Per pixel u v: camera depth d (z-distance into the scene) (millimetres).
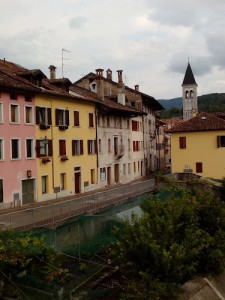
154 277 14812
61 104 37969
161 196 31406
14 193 32031
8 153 31562
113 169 49156
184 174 42812
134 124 56812
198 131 49406
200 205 20141
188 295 15438
